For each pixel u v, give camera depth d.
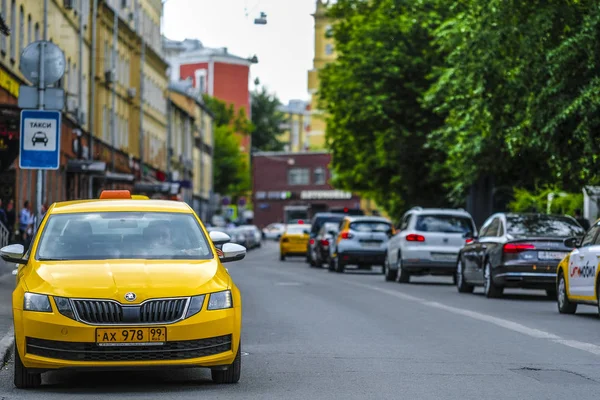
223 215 150.00
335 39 79.81
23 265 16.22
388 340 20.72
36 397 13.79
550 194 54.81
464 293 37.59
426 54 67.94
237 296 14.73
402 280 44.62
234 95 191.50
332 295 34.69
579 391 14.41
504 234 33.81
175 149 128.75
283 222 184.50
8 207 50.09
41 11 60.69
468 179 51.62
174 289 14.12
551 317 26.66
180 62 191.00
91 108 70.69
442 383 15.08
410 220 44.97
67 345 13.85
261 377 15.63
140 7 101.88
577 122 35.59
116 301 13.91
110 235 15.79
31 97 26.67
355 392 14.23
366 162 75.81
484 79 37.03
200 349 14.11
